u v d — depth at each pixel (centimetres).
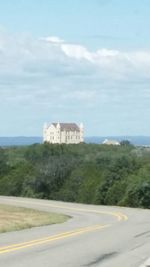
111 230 3762
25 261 1984
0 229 3503
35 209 6819
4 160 14175
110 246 2680
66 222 4703
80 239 3019
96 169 11694
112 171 10925
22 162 14038
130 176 10300
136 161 11525
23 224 4062
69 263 1981
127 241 2958
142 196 9256
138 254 2361
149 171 10138
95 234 3400
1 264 1894
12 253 2216
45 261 2006
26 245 2533
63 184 11988
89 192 10881
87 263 2012
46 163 12794
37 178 12131
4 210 6178
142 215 5975
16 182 12450
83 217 5575
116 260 2145
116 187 10188
